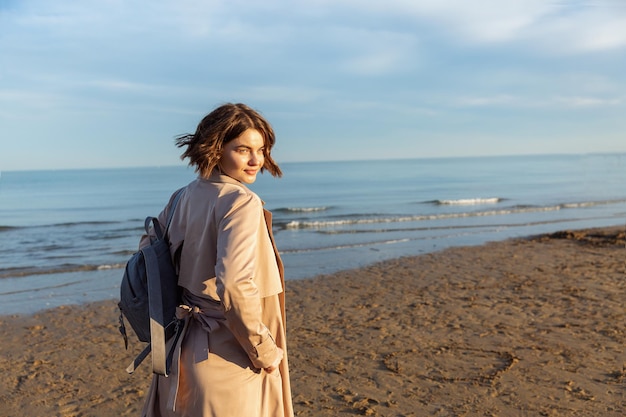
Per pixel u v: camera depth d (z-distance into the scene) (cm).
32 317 754
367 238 1636
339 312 730
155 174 14775
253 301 187
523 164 16838
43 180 10162
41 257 1405
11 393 459
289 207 3272
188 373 202
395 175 9044
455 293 823
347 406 410
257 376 210
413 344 565
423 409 400
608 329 595
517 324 629
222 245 190
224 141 209
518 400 410
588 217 2261
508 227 1902
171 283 211
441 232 1767
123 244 1680
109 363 540
